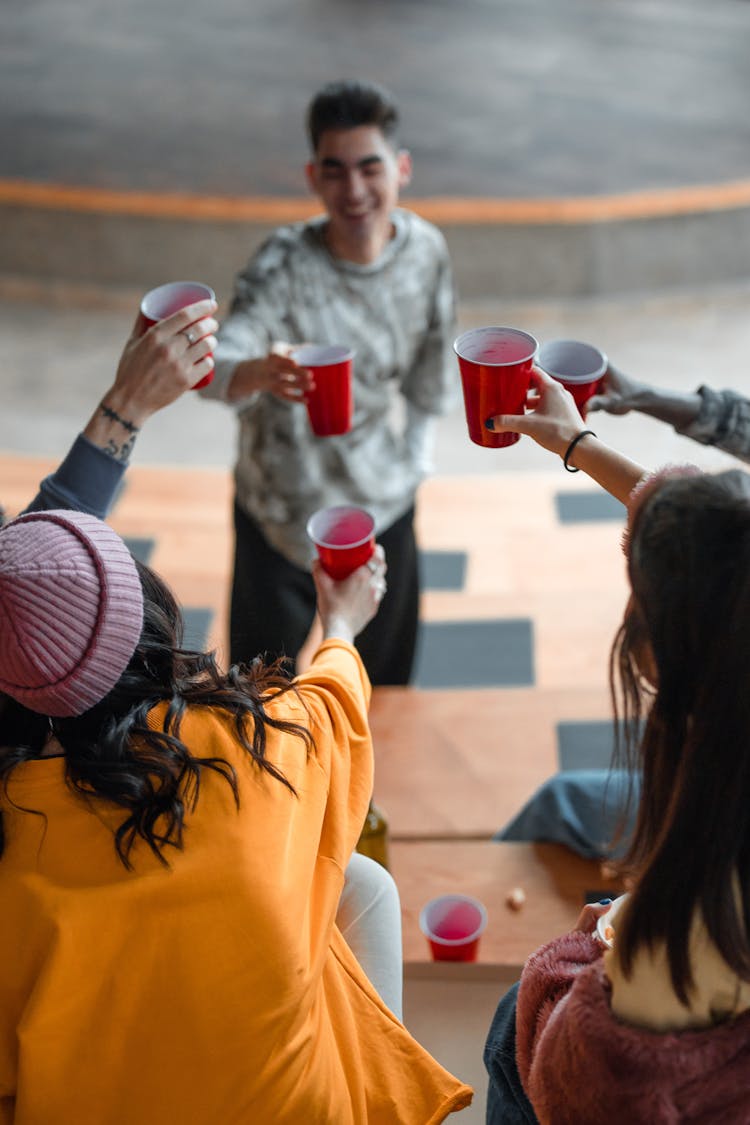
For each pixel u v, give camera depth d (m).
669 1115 0.90
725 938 0.86
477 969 1.59
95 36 7.02
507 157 5.73
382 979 1.39
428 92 6.35
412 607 2.77
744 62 6.57
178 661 1.16
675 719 0.88
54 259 5.54
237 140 5.91
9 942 1.07
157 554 3.64
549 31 7.01
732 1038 0.91
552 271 5.38
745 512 0.82
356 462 2.52
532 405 1.36
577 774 1.99
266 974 1.07
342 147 2.20
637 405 1.62
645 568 0.85
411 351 2.51
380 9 7.31
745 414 1.63
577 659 3.21
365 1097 1.21
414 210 5.26
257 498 2.51
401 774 2.27
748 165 5.56
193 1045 1.07
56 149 5.85
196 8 7.39
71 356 5.20
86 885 1.07
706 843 0.85
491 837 2.13
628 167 5.61
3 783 1.09
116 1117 1.08
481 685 3.16
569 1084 0.94
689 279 5.45
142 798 1.07
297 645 2.64
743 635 0.81
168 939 1.06
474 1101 1.46
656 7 7.30
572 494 3.92
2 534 1.09
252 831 1.09
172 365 1.45
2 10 7.36
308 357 1.98
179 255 5.48
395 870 1.95
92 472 1.47
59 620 1.06
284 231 2.37
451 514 3.85
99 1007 1.06
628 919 0.90
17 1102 1.08
